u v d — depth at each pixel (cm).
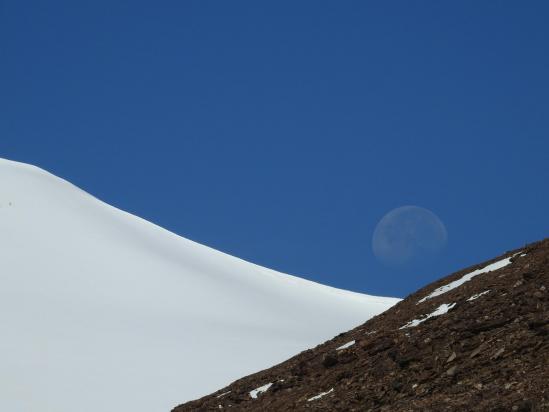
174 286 9019
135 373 5869
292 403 2762
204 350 6750
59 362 5956
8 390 5200
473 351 2505
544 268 3003
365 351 2972
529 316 2623
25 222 9588
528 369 2255
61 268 8681
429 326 2858
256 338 7475
